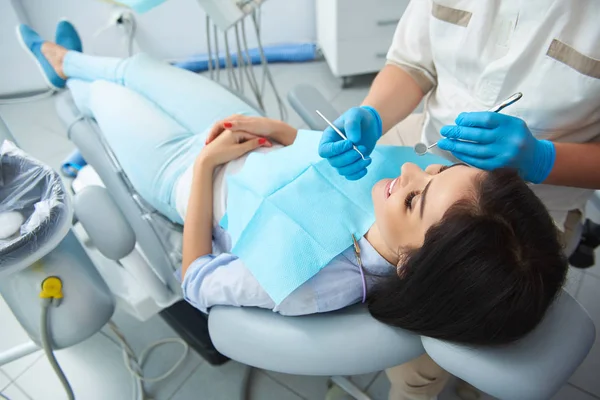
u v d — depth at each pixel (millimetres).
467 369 585
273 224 811
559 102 729
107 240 841
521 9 715
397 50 982
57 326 819
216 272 806
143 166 1139
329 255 748
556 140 798
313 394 1224
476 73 838
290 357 697
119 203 1165
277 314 752
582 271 1423
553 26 686
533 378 552
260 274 744
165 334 1344
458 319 564
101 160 1279
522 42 732
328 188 864
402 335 672
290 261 736
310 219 802
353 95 2184
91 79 1425
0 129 1010
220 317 779
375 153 923
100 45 2258
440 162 918
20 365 1271
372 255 764
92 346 1311
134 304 1037
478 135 682
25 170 803
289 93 1131
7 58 2084
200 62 2336
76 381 1237
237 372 1264
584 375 1219
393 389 995
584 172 728
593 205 1546
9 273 681
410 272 594
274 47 2389
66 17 2127
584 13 663
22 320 855
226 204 996
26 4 2043
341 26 1898
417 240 654
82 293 810
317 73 2334
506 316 541
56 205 723
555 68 704
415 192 684
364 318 710
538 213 567
